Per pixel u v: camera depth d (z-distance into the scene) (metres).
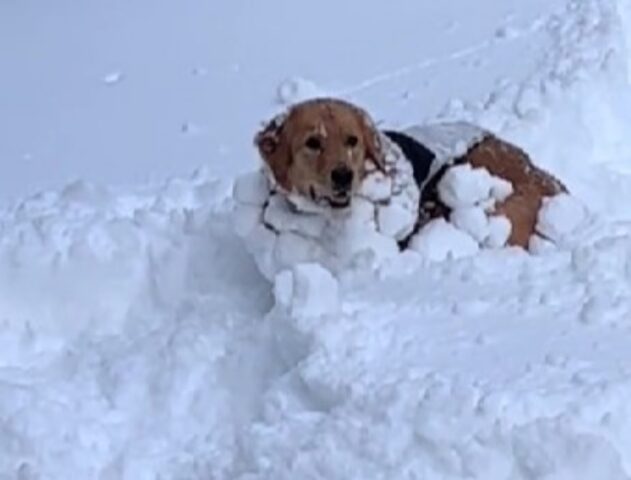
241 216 4.72
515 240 4.78
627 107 5.64
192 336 4.53
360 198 4.66
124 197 5.25
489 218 4.77
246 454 4.09
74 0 6.74
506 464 3.86
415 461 3.91
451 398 3.96
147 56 6.23
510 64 5.91
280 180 4.64
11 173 5.59
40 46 6.37
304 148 4.60
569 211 4.78
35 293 4.89
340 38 6.23
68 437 4.30
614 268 4.42
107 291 4.89
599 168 5.39
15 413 4.32
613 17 6.11
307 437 4.04
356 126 4.64
